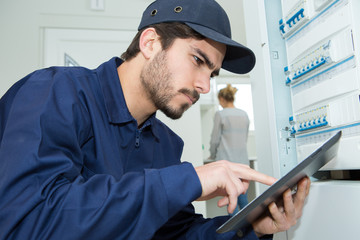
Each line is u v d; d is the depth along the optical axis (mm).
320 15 613
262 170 788
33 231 354
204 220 703
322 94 612
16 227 358
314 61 628
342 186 469
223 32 593
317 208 533
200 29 542
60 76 510
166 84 585
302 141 701
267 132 748
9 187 372
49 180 379
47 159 392
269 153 741
